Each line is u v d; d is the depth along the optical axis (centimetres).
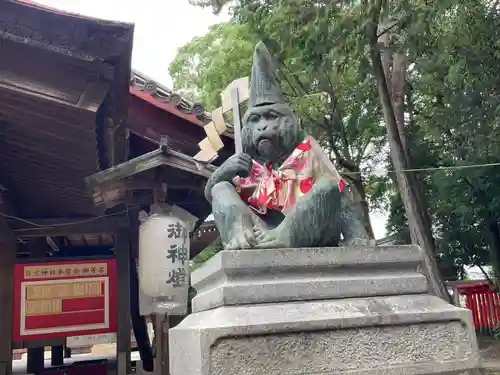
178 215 664
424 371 225
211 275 241
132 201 674
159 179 640
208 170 635
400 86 1110
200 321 228
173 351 258
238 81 309
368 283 236
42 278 710
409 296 241
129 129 853
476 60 887
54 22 481
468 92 949
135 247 892
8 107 542
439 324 236
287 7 765
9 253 702
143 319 896
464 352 235
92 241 1062
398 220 1466
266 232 245
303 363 210
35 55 505
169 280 649
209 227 1007
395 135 949
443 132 1189
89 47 491
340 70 884
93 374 904
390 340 226
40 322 698
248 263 223
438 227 1489
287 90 1245
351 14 744
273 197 263
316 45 761
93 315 717
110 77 515
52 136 593
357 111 1316
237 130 295
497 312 1652
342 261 235
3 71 501
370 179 1509
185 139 870
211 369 199
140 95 838
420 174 1323
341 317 219
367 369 217
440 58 957
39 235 737
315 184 251
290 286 223
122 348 705
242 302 216
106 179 607
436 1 707
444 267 1493
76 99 513
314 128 1188
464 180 1159
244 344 206
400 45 833
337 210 247
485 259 1461
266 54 286
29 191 767
